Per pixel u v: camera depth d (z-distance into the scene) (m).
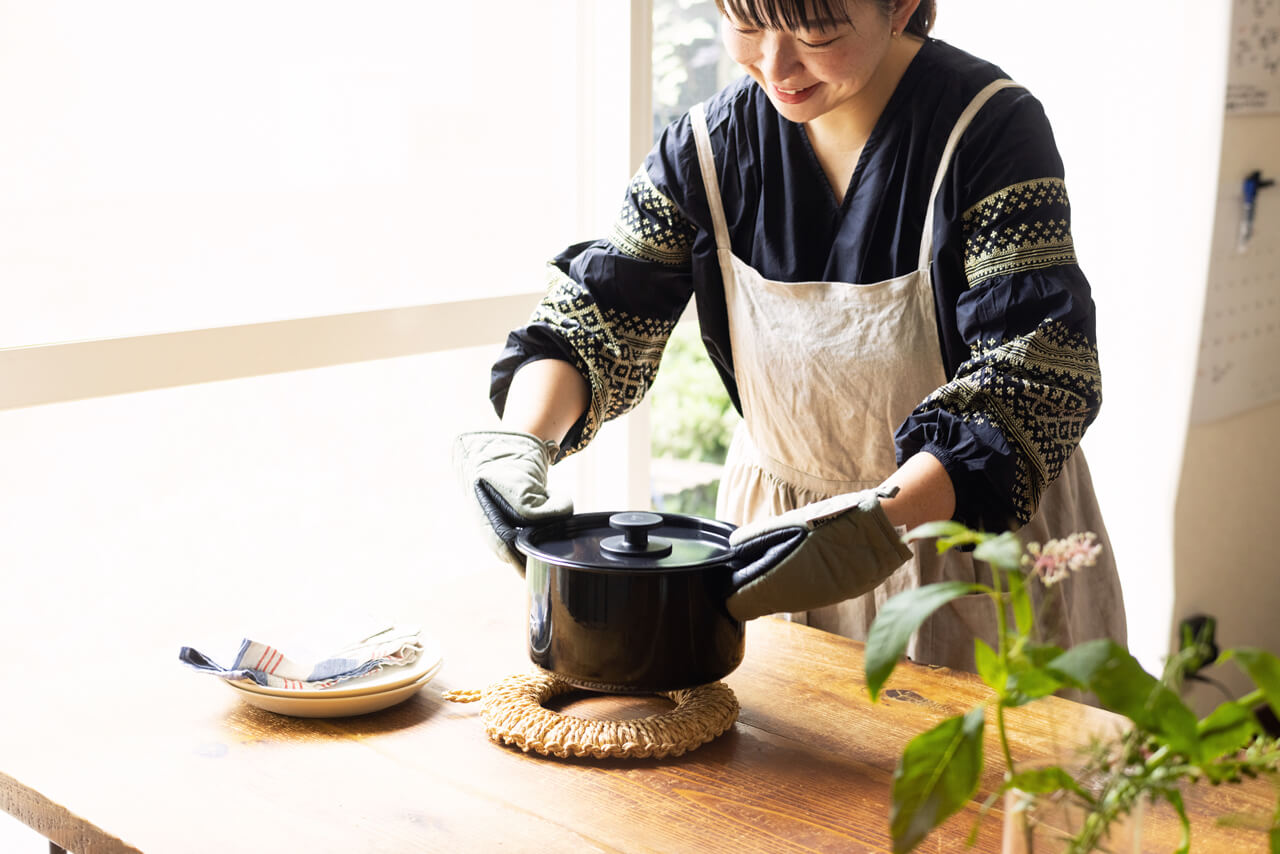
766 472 1.59
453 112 2.08
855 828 0.92
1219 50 2.91
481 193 2.14
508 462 1.23
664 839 0.90
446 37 2.04
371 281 2.00
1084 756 0.66
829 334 1.42
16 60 1.57
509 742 1.05
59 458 1.70
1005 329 1.26
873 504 1.05
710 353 1.60
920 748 0.62
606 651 1.03
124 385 1.68
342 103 1.91
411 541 2.15
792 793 0.98
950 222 1.32
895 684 1.21
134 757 1.03
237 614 1.92
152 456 1.80
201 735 1.07
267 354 1.83
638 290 1.50
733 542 1.08
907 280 1.37
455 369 2.17
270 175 1.84
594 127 2.30
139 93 1.69
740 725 1.11
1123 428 2.99
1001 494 1.17
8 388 1.57
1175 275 2.96
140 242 1.72
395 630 1.24
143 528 1.80
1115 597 1.61
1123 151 2.88
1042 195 1.28
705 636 1.04
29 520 1.69
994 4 2.82
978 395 1.20
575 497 2.43
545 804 0.95
